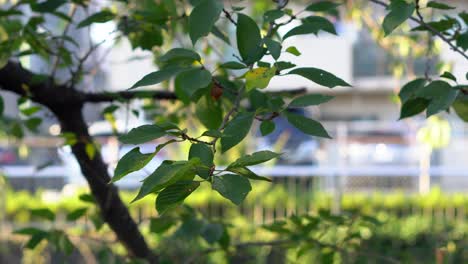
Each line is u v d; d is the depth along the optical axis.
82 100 2.84
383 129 14.20
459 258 4.19
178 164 1.63
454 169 9.90
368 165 11.60
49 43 2.82
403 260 3.82
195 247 4.27
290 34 2.00
